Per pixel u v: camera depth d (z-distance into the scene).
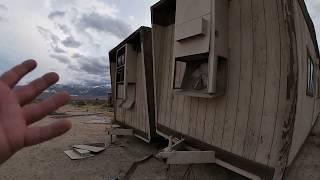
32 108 0.91
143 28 6.61
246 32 3.59
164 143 6.93
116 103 9.62
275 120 3.14
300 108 3.44
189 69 4.62
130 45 7.61
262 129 3.29
